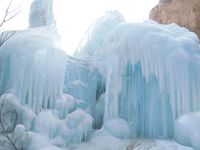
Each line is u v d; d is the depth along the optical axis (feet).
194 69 31.45
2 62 31.71
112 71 33.53
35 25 44.37
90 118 31.63
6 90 30.66
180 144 28.32
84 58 40.04
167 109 30.86
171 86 30.81
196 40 35.50
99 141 30.01
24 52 31.12
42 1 45.09
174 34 34.60
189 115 29.35
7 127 28.86
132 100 32.48
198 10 46.42
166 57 31.68
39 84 30.50
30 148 27.04
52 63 31.73
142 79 32.58
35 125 28.71
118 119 31.99
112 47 34.63
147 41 32.48
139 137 31.09
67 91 34.45
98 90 37.60
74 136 29.94
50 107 31.12
